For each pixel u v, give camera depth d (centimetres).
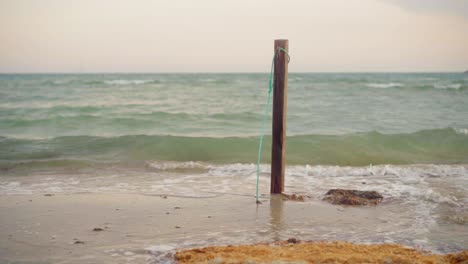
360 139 1317
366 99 2648
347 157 1165
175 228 593
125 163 1095
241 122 1773
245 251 480
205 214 661
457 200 747
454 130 1415
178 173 997
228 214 662
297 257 454
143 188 841
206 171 1015
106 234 566
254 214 663
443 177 943
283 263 424
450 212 673
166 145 1265
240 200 746
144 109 2247
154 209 688
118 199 751
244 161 1139
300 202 736
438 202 730
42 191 815
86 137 1369
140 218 638
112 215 654
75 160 1103
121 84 4559
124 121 1756
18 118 1833
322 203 730
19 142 1345
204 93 3294
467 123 1739
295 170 1009
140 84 4541
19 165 1060
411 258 455
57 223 613
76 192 805
